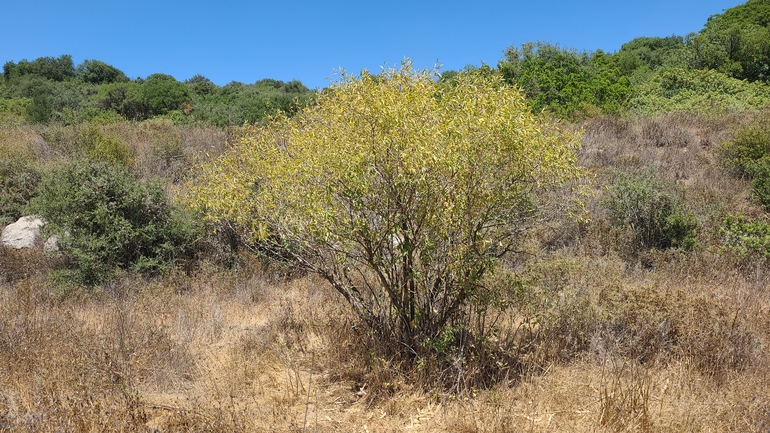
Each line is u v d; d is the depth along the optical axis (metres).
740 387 3.86
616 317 4.65
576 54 24.72
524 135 3.61
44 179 8.13
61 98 29.09
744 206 8.23
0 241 8.63
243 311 6.12
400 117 3.60
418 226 3.79
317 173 3.79
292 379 4.34
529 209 4.06
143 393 4.02
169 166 11.67
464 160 3.50
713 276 6.26
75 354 4.36
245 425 3.54
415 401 3.87
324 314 5.41
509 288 4.76
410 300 4.16
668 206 7.66
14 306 5.82
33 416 3.37
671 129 12.63
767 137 9.98
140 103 27.91
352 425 3.67
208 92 36.75
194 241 7.77
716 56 21.94
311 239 4.20
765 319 4.83
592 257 7.24
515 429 3.45
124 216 7.66
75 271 7.09
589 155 11.09
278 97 25.88
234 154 6.04
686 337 4.40
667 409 3.61
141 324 5.21
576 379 4.08
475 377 4.07
